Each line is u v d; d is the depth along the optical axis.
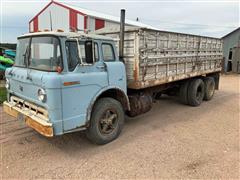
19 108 4.25
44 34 3.74
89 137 4.25
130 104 5.20
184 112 6.78
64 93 3.53
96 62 4.05
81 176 3.29
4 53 11.84
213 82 8.65
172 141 4.54
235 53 22.33
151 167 3.54
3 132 4.86
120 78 4.54
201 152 4.06
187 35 6.66
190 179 3.23
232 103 8.10
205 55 7.93
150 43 5.15
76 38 3.68
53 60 3.58
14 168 3.48
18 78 4.09
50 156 3.89
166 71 5.95
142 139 4.64
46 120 3.57
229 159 3.82
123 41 4.85
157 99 8.51
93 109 4.16
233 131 5.16
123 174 3.35
